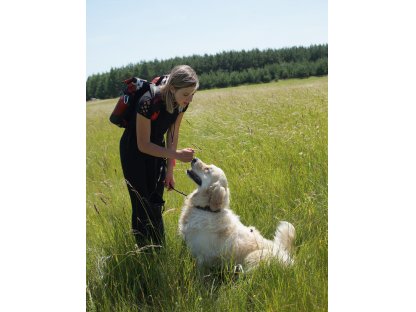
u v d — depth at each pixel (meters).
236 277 3.67
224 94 10.27
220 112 8.80
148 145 3.66
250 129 6.52
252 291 3.27
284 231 3.94
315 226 4.28
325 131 6.25
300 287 3.22
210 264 3.90
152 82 3.88
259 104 8.69
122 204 4.86
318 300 3.21
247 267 3.67
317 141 6.05
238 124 7.57
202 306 3.21
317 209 4.53
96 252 3.86
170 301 3.29
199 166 3.96
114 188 5.64
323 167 5.25
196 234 3.91
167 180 4.19
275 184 5.04
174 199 5.00
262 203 4.73
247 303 3.27
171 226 4.27
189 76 3.56
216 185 3.86
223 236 3.86
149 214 3.90
